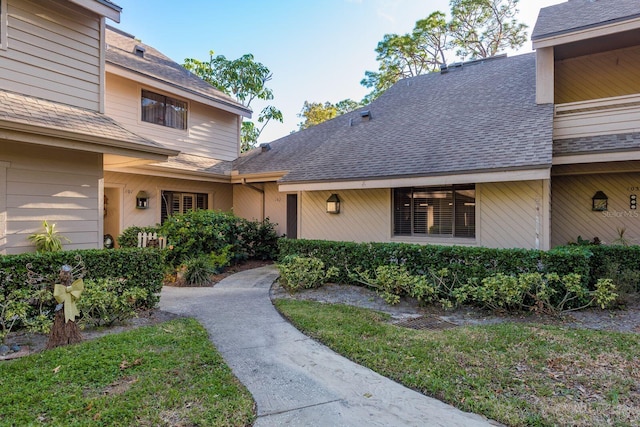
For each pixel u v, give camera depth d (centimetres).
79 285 455
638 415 302
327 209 1039
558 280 591
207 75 2334
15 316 473
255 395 342
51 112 636
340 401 333
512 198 789
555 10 1086
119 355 404
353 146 1106
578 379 365
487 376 372
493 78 1226
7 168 613
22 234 628
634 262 702
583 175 945
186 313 617
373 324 546
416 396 342
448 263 688
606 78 982
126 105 1173
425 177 811
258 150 1631
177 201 1307
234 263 1140
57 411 294
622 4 941
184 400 319
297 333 521
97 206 739
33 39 657
